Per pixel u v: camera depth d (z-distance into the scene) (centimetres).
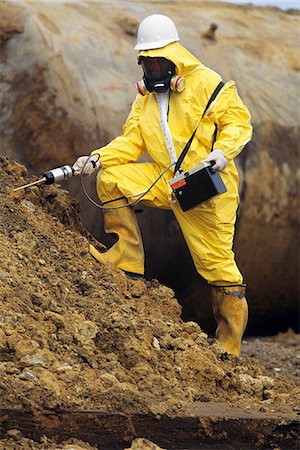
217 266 1509
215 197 1480
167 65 1459
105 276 1435
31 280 1324
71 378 1189
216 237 1501
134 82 2252
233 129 1456
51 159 2138
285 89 2545
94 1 2414
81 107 2161
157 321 1379
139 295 1448
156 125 1479
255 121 2456
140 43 1463
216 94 1466
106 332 1295
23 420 1127
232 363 1415
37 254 1393
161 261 2286
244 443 1220
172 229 2259
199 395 1281
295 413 1269
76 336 1261
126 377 1234
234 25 2645
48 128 2138
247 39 2606
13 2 2191
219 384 1328
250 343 2434
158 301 1476
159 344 1336
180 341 1355
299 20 2873
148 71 1468
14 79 2134
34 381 1156
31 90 2136
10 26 2147
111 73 2233
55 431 1140
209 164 1434
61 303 1325
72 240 1475
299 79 2583
